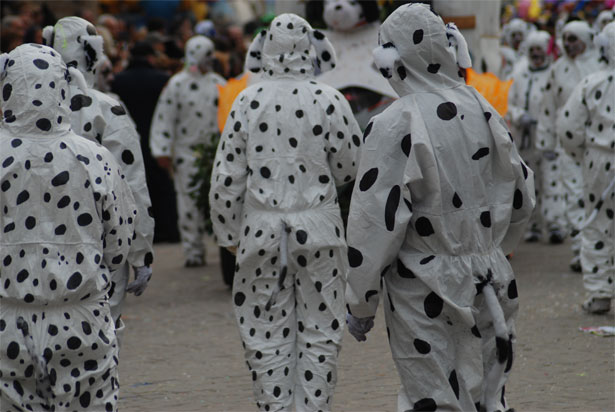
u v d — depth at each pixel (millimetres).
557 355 16953
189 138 28234
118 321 13570
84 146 10203
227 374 16469
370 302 10281
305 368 12945
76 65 13617
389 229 9984
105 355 10312
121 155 13531
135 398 15031
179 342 19078
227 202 13250
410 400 10219
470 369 10062
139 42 33438
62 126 10172
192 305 23000
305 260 12938
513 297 10445
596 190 19562
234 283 13242
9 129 10055
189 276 27438
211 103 28141
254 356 12969
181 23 40062
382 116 10242
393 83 10414
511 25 34719
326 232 13008
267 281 13016
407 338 10164
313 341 12945
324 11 23891
